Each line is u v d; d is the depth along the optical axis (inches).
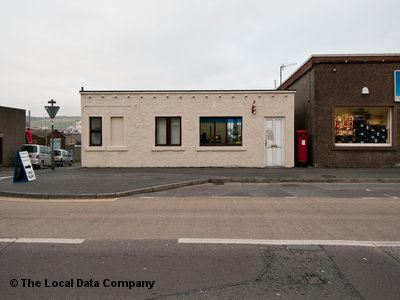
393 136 595.5
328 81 598.9
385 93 593.9
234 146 613.3
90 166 617.0
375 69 593.9
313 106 604.4
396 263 162.9
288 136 604.7
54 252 177.9
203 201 329.4
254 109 602.5
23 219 252.5
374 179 464.4
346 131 604.7
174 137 623.8
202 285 138.9
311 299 127.0
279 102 606.9
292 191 388.8
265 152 609.3
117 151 616.7
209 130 618.5
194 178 465.4
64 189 379.9
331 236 206.7
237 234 211.2
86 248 184.2
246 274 149.9
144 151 616.4
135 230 220.8
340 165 599.8
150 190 387.9
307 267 157.9
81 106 616.7
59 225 233.9
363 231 218.1
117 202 326.0
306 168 588.4
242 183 458.3
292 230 220.7
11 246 187.6
